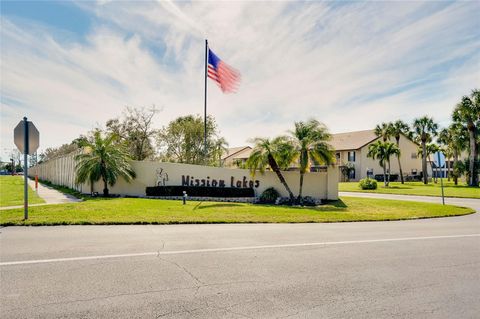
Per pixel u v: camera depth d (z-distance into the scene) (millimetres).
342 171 60344
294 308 4094
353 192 35344
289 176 22906
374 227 10883
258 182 22797
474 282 5172
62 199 18547
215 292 4566
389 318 3850
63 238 7863
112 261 5945
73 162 26875
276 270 5613
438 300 4414
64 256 6211
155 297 4348
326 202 21859
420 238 8867
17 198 19016
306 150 20688
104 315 3793
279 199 21781
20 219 10109
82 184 21922
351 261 6285
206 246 7336
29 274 5137
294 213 13898
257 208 15539
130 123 33000
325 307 4141
